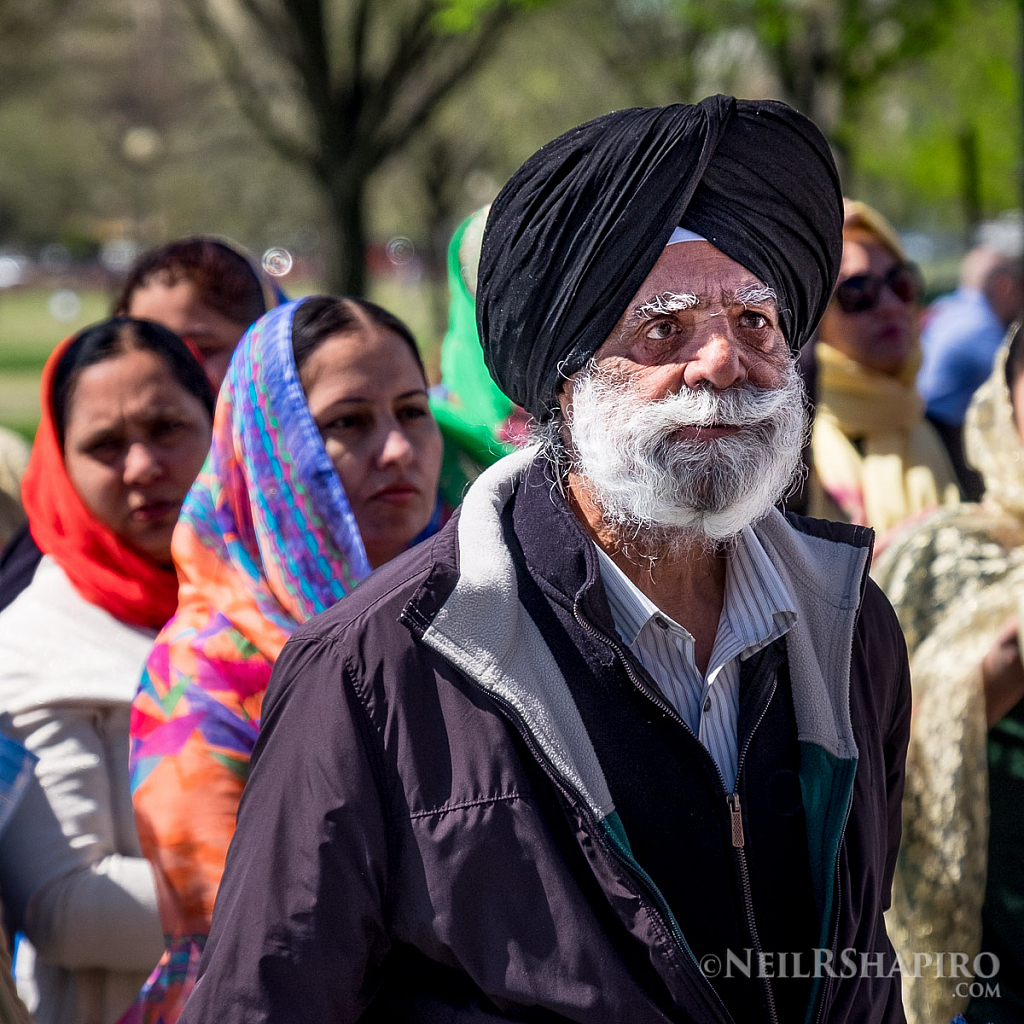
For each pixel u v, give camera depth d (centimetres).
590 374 224
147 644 341
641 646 232
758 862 226
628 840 217
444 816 213
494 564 222
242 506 322
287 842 216
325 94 1683
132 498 347
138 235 4928
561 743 214
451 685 218
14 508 552
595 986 207
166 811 287
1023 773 332
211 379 437
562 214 220
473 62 1697
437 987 221
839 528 250
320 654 222
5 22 2311
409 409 344
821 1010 221
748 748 228
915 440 575
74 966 307
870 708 244
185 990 278
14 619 344
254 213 4781
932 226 4925
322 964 212
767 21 1623
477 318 242
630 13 2170
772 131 222
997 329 934
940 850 338
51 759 316
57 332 5250
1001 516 371
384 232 4453
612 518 232
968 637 348
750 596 235
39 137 4769
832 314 573
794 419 227
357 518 331
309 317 337
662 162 215
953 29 1741
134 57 3038
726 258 220
